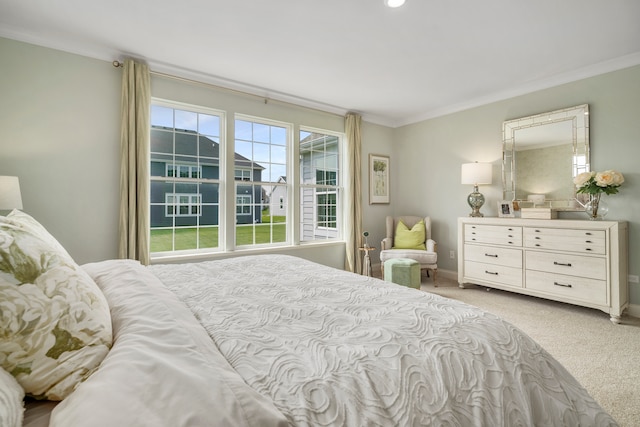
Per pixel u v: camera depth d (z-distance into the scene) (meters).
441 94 4.15
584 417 0.95
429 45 2.88
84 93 2.89
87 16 2.45
